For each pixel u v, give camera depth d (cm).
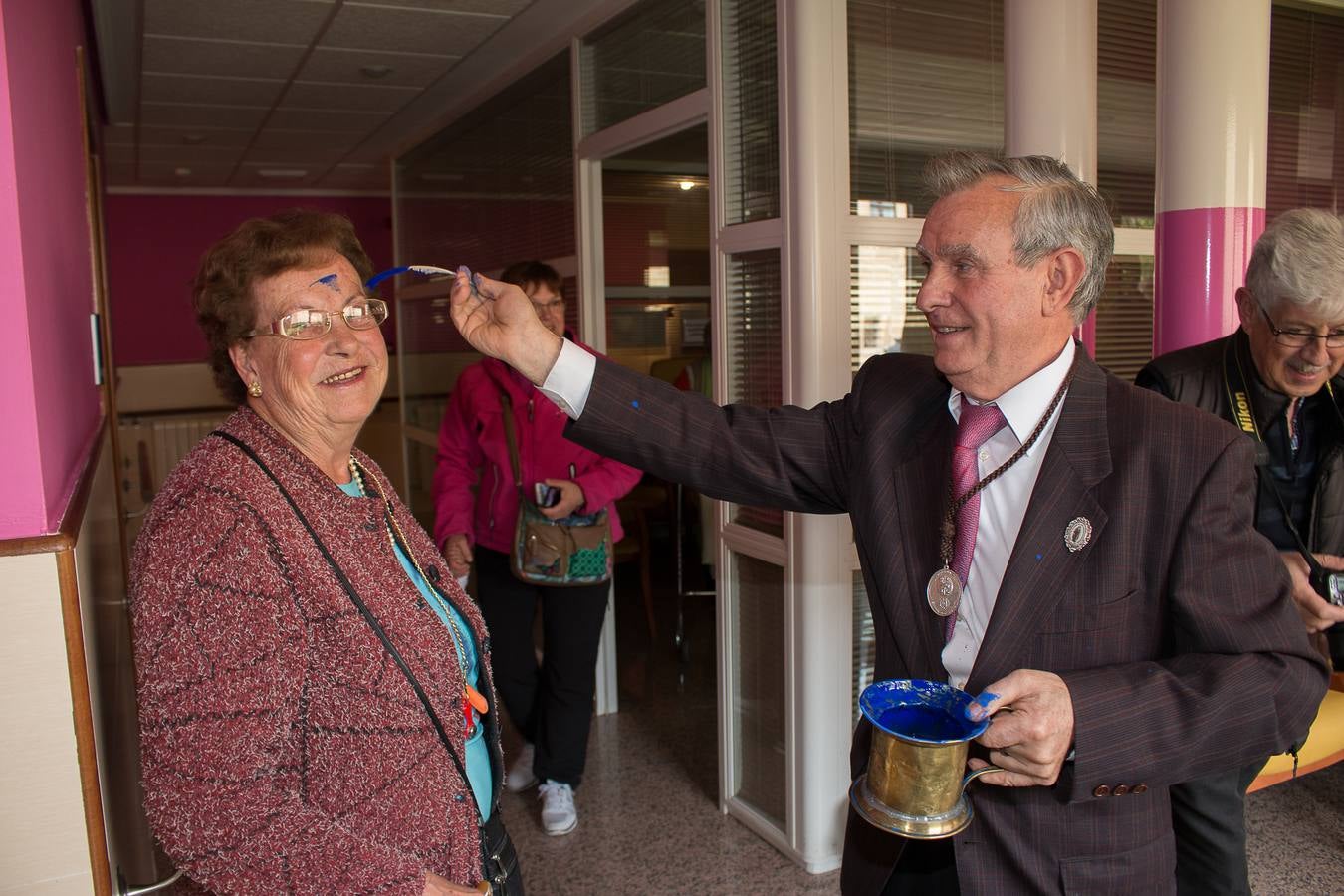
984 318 108
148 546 94
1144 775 98
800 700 245
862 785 104
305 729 98
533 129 393
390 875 97
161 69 411
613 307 436
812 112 226
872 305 244
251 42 374
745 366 262
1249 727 99
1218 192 201
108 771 120
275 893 91
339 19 346
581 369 131
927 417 127
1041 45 199
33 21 123
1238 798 148
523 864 256
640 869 253
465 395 284
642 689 387
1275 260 156
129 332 783
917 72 247
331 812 99
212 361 115
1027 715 96
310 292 109
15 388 97
